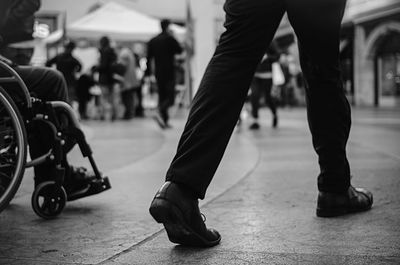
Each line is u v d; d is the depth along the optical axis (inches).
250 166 187.6
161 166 195.9
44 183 113.1
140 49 733.9
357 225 101.7
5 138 103.5
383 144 248.1
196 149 84.8
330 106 105.3
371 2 968.3
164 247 90.3
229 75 86.0
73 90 556.4
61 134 115.6
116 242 94.5
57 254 88.1
